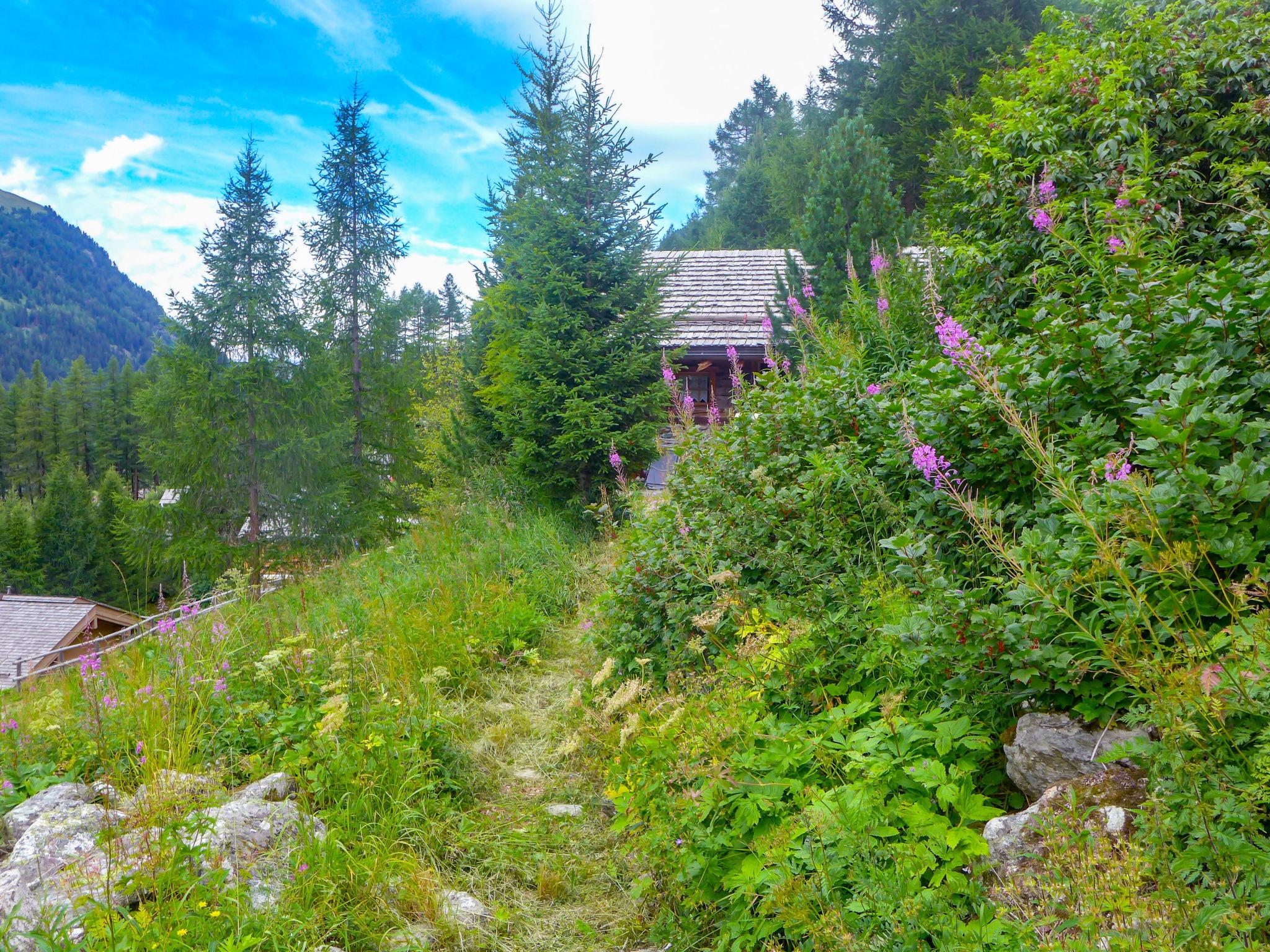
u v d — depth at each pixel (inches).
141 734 158.1
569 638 271.0
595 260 420.8
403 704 176.2
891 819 98.2
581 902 127.8
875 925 82.4
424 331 1083.9
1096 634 88.3
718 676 141.4
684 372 619.8
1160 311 125.7
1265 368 111.4
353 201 1016.2
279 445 863.7
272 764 162.1
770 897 91.1
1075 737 95.8
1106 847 72.6
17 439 3344.0
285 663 200.7
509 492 438.9
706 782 112.3
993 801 105.2
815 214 516.1
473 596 281.7
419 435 1018.7
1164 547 88.1
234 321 870.4
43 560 2058.3
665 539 205.5
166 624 208.7
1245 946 59.9
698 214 2046.0
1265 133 237.5
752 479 187.6
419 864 131.3
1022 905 76.9
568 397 410.0
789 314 490.9
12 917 95.9
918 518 137.0
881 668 126.1
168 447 842.2
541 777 171.5
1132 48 261.6
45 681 255.3
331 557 749.9
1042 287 192.9
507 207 534.0
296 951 104.3
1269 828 70.4
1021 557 98.2
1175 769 69.1
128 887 102.8
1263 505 89.8
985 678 103.0
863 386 196.7
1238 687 69.5
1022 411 125.8
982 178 267.3
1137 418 100.0
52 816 129.2
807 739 114.1
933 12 1013.2
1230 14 267.4
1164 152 248.1
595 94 416.8
